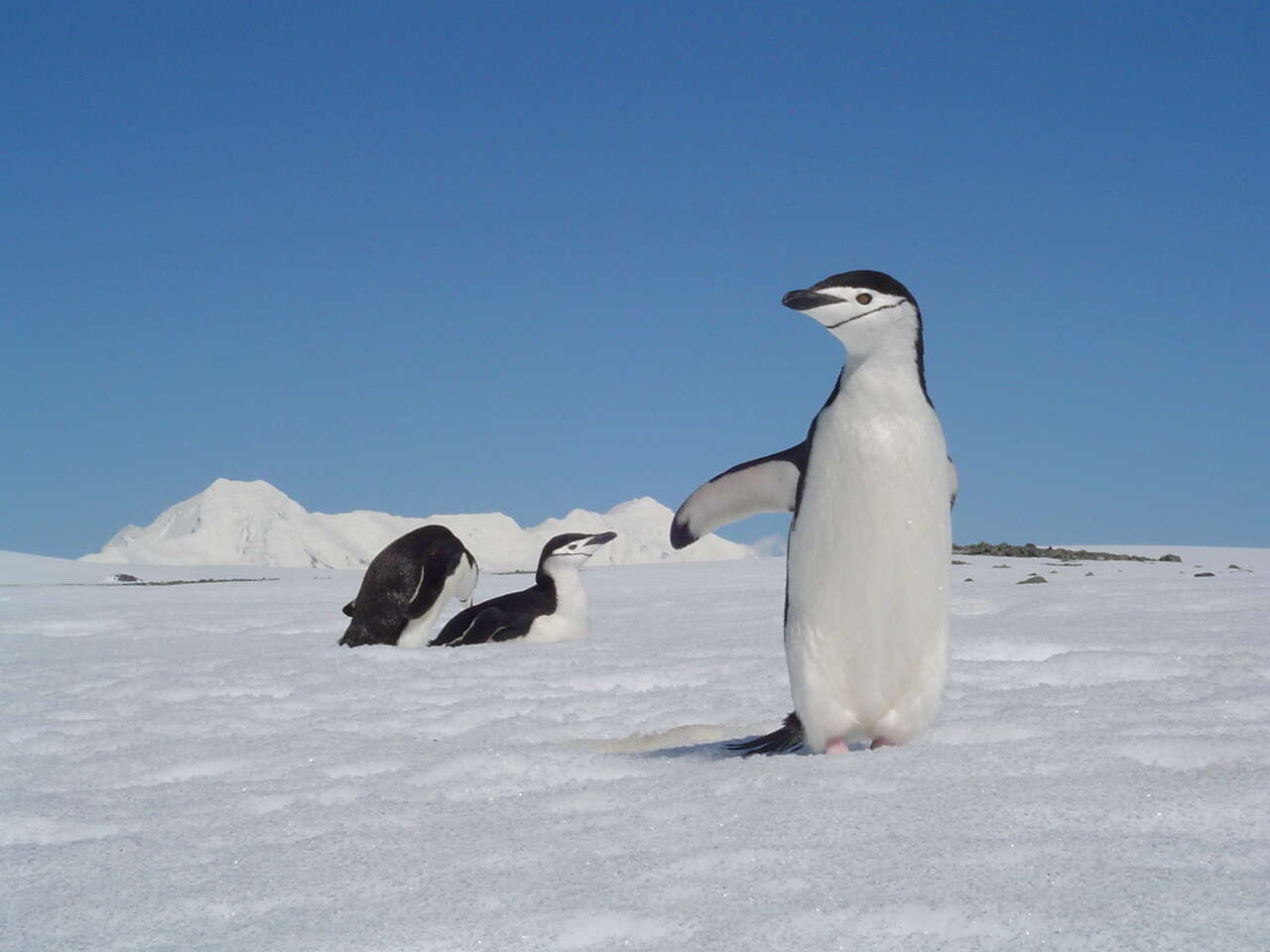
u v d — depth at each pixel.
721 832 3.09
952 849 2.80
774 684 6.32
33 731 5.72
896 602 4.13
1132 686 5.40
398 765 4.57
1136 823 2.97
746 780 3.67
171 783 4.41
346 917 2.68
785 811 3.24
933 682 4.26
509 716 5.73
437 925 2.57
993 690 5.57
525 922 2.54
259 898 2.86
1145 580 13.71
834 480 4.15
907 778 3.57
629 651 8.05
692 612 12.19
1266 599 10.38
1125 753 3.79
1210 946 2.20
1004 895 2.48
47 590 20.50
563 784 4.02
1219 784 3.22
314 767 4.59
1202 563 20.73
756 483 4.55
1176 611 9.81
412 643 9.95
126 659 8.96
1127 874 2.57
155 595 18.48
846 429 4.14
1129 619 9.14
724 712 5.57
